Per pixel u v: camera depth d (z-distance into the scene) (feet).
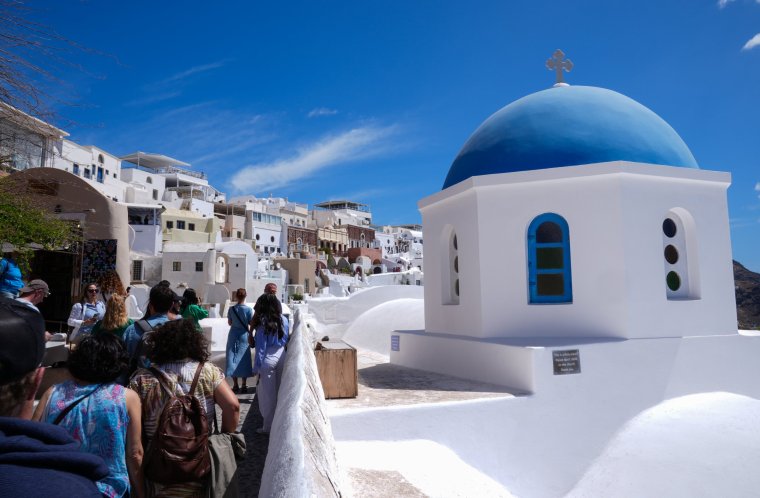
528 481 19.21
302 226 233.14
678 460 18.47
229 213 198.90
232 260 122.31
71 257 35.68
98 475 4.65
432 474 15.83
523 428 19.86
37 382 5.31
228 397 10.36
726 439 18.81
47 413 7.79
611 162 22.91
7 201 28.02
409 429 18.34
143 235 115.65
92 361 8.09
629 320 22.39
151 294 15.47
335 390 20.13
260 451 16.69
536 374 20.49
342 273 203.21
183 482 8.91
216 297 102.68
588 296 23.27
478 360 23.36
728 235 25.08
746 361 23.75
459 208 26.71
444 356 25.79
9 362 4.68
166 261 108.47
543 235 24.44
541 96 28.22
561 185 23.94
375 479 14.44
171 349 10.24
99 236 35.88
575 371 20.97
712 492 17.16
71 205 35.91
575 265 23.62
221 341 39.52
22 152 21.04
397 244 298.76
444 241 28.81
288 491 5.69
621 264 22.66
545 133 25.64
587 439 20.48
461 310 26.32
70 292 35.45
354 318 52.31
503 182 24.35
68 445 4.63
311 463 7.08
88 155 138.21
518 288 24.12
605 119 25.57
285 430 7.78
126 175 170.30
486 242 24.71
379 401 19.72
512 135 26.50
